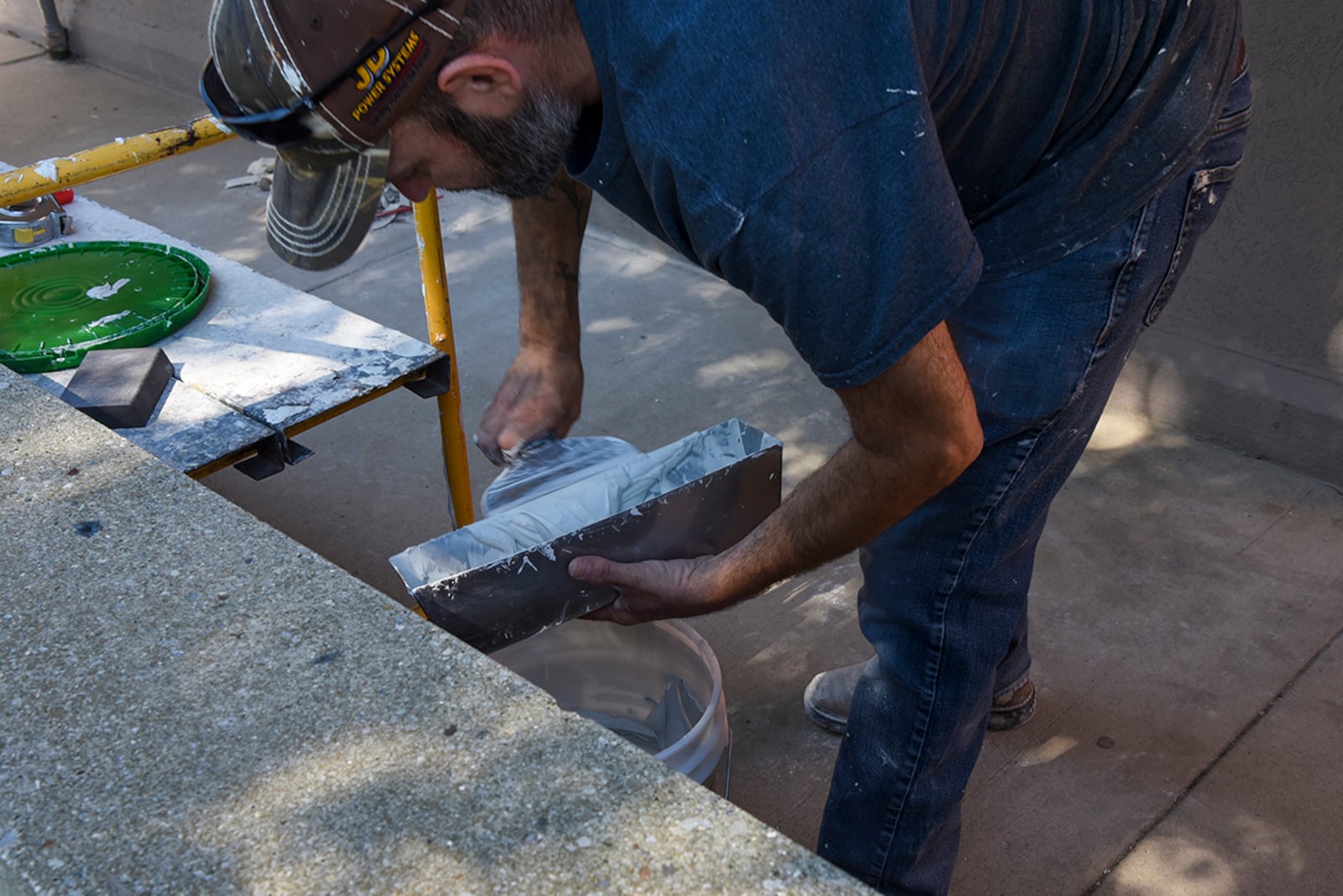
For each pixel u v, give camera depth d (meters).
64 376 1.83
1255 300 2.61
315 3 0.97
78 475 1.34
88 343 1.87
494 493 1.68
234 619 1.12
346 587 1.15
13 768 0.98
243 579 1.17
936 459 1.09
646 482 1.64
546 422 1.74
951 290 0.97
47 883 0.89
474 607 1.45
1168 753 2.03
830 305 0.96
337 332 1.97
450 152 1.07
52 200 2.27
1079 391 1.33
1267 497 2.62
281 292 2.09
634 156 0.99
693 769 1.51
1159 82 1.20
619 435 2.92
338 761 0.96
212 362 1.88
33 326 1.94
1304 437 2.64
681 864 0.86
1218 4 1.23
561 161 1.09
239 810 0.92
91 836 0.92
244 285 2.12
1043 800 1.96
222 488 2.81
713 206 0.93
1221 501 2.61
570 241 1.63
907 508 1.17
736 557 1.38
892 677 1.51
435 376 1.97
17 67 5.54
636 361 3.22
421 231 1.88
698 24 0.89
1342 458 2.60
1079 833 1.90
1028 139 1.18
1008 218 1.25
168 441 1.67
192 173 4.44
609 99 0.98
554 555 1.47
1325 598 2.33
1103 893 1.81
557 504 1.60
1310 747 2.03
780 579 1.36
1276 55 2.37
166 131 1.88
